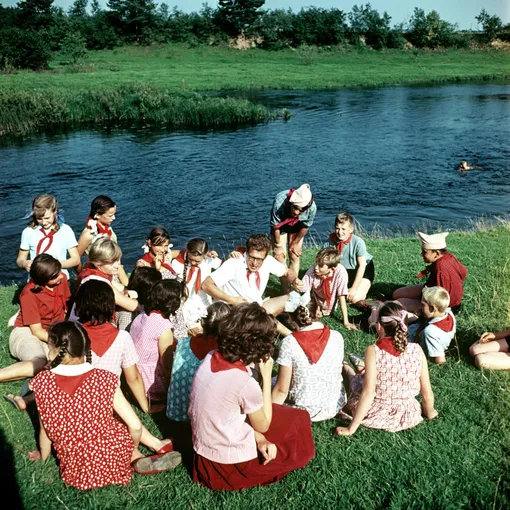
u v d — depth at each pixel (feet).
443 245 22.45
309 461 14.16
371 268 25.80
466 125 111.96
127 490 13.35
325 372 15.56
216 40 323.98
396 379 15.01
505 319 22.80
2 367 18.65
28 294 18.28
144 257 22.31
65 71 213.66
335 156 88.58
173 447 14.90
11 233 54.60
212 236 55.67
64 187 71.46
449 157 85.92
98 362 14.73
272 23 328.90
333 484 13.38
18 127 113.70
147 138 106.32
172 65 250.78
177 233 56.34
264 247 20.07
